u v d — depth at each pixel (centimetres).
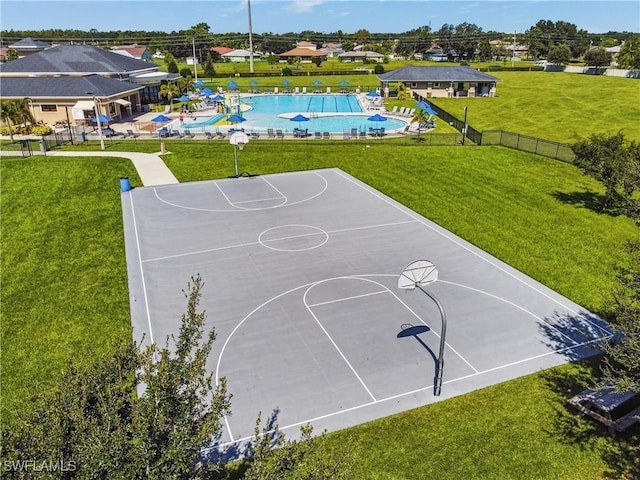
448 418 1276
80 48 6788
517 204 2922
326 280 1989
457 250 2288
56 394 737
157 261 2156
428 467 1126
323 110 7069
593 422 1262
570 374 1448
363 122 6078
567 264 2170
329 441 1190
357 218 2675
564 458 1155
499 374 1449
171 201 2933
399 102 7506
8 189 3156
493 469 1123
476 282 1995
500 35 19962
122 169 3597
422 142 4584
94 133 4875
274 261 2152
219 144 4456
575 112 6481
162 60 14275
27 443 645
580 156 2862
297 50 15238
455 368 1473
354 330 1656
